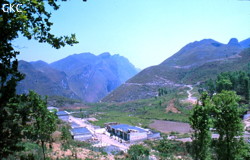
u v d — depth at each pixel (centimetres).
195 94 10456
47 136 1580
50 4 589
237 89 7294
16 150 493
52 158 1981
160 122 7350
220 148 1452
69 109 11844
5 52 480
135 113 9769
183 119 7306
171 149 3678
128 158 2888
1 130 464
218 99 1465
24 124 527
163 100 10975
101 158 2591
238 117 1420
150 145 4353
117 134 6044
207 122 1398
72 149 2702
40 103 1449
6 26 486
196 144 1453
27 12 555
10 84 478
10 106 493
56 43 628
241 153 1423
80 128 5672
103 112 11119
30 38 594
